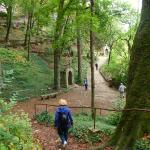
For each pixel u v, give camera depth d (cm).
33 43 5262
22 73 3784
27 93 3231
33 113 2275
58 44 3162
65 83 4028
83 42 6781
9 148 697
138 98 1105
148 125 1070
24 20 5978
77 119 1875
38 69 4225
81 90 4122
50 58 4994
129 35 5422
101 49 8875
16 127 806
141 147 1077
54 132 1508
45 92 3456
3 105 814
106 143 1120
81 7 2812
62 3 3027
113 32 6078
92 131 1366
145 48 1128
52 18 3491
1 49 4300
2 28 5497
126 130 1080
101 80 5547
